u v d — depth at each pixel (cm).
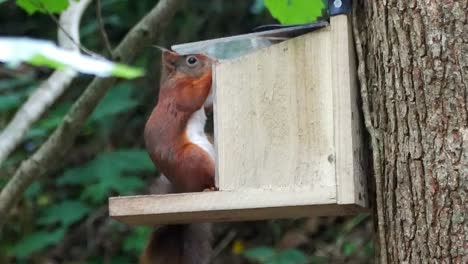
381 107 429
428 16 415
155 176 966
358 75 438
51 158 632
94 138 1013
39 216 966
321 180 434
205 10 1056
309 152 439
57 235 902
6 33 1076
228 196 437
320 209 443
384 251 425
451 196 405
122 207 445
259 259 876
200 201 439
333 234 972
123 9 1045
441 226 406
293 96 445
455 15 411
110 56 597
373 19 434
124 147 1020
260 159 446
